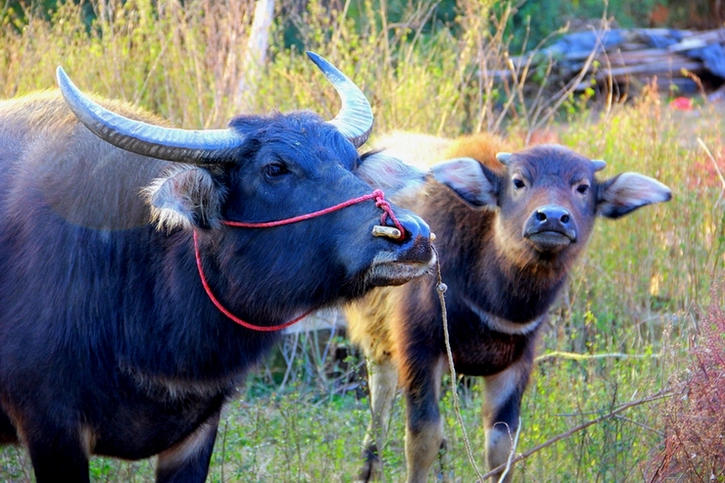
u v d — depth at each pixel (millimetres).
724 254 23500
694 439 14320
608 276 24406
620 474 16906
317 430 18984
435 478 19109
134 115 14242
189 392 13305
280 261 12250
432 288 17828
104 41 28406
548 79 47188
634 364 20031
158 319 12969
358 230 11805
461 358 18250
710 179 25484
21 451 17281
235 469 17734
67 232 13117
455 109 28875
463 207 18406
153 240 13086
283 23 33875
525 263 17297
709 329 15992
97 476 17594
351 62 28734
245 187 12305
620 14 54281
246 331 13062
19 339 12961
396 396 21406
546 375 19859
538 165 17797
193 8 28766
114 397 13156
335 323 23453
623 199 18812
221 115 26391
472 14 30859
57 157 13711
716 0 59156
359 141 13742
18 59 27984
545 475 17453
